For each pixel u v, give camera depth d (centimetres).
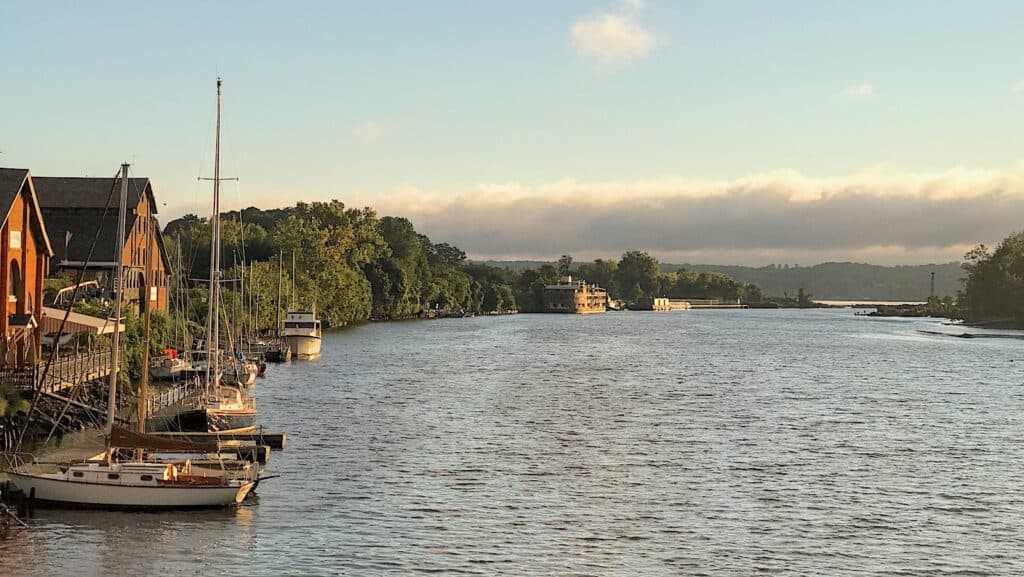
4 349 6094
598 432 6669
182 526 3938
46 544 3647
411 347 16388
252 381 9619
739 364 13338
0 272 6138
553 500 4578
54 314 6794
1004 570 3644
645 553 3766
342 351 15175
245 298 15225
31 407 4950
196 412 5844
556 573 3503
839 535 4069
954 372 12175
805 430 6888
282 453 5653
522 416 7462
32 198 6531
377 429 6675
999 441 6494
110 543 3684
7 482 4091
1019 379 11200
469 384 10000
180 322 10775
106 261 10169
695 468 5397
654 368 12488
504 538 3931
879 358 14775
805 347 17750
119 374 6744
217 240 7525
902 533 4116
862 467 5500
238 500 4234
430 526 4084
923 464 5616
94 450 4975
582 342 18862
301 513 4222
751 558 3731
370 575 3431
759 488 4903
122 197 4669
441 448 5934
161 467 4159
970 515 4431
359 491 4684
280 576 3403
